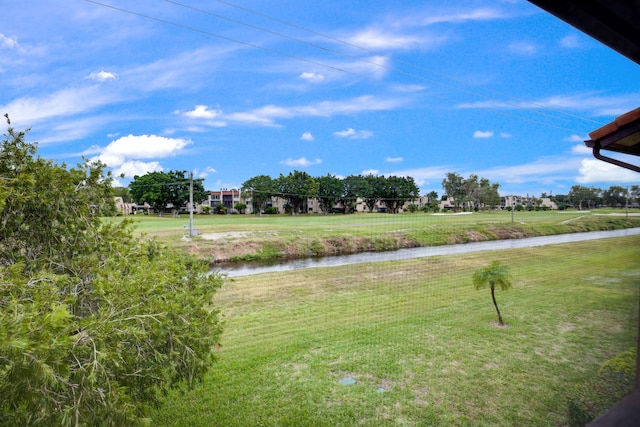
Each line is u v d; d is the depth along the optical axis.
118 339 2.91
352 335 7.99
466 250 22.22
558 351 6.94
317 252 23.27
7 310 2.37
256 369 6.38
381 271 15.77
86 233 3.99
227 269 17.73
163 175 43.59
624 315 8.20
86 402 2.55
